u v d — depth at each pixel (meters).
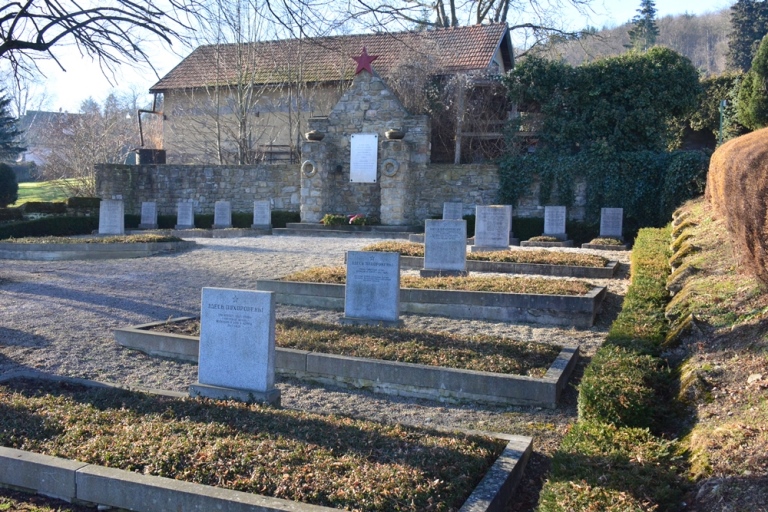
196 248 20.36
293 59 32.34
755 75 23.55
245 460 4.76
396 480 4.42
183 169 30.73
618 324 7.77
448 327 10.02
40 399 6.28
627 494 3.80
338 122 27.97
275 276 14.76
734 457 4.05
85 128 41.84
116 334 9.27
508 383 6.91
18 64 11.76
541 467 5.32
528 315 10.38
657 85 24.56
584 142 25.45
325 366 7.73
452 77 27.72
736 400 4.97
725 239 10.14
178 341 8.77
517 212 25.86
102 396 6.40
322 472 4.57
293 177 29.20
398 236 24.08
